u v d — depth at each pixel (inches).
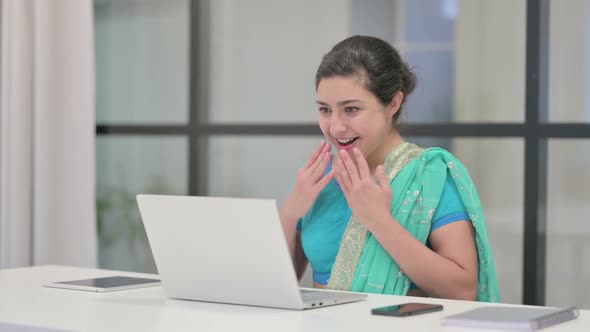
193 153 134.0
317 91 76.5
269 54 134.3
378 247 73.7
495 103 123.1
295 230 79.2
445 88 126.0
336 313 56.7
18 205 132.0
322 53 131.5
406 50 127.9
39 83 130.7
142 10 140.9
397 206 74.9
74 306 60.2
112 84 143.2
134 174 142.9
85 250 131.3
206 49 137.1
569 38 116.0
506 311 54.3
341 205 78.4
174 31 138.9
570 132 110.3
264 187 135.3
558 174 118.0
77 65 130.9
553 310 54.3
